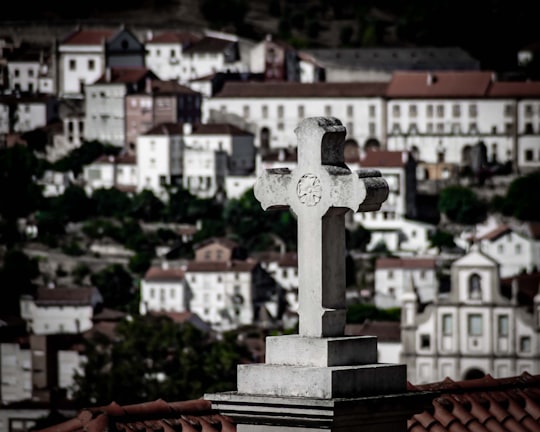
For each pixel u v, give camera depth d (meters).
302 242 48.75
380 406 47.41
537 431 60.34
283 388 47.75
